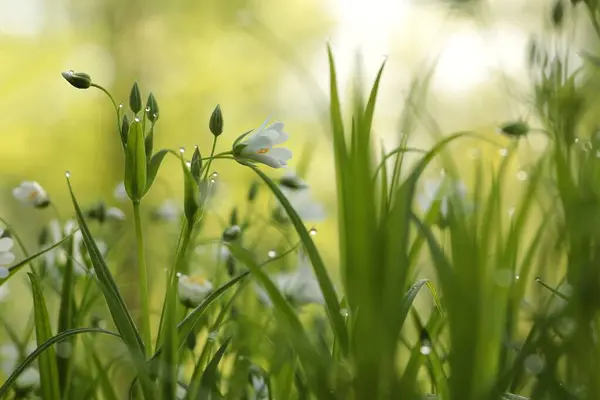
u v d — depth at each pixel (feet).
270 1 5.99
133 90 1.33
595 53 1.30
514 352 1.31
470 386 1.10
